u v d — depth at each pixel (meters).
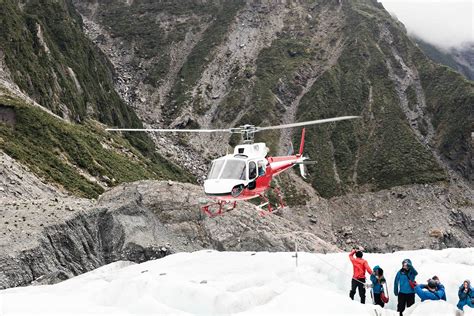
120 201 43.91
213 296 14.99
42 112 86.62
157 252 39.00
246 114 175.88
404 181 149.75
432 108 176.75
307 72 196.75
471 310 15.57
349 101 181.12
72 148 82.19
